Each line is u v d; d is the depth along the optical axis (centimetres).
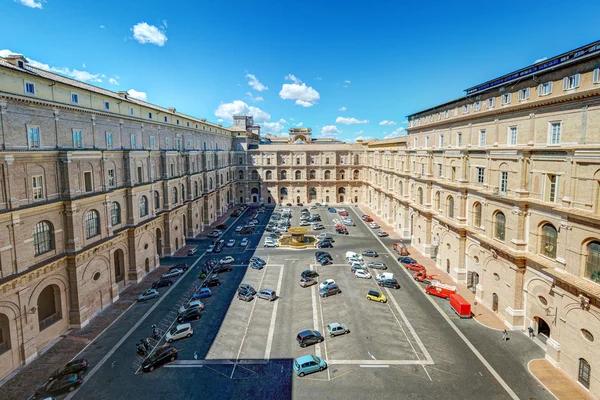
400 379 2998
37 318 3403
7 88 3103
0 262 3031
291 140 16400
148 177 5669
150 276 5475
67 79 4231
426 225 6303
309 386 2927
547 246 3425
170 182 6475
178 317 4041
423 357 3303
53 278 3619
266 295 4559
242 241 7262
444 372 3083
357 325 3894
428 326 3866
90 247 4019
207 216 8838
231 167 11744
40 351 3441
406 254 6391
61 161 3719
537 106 3597
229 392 2867
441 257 5669
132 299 4656
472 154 4775
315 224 8688
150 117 6009
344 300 4534
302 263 6028
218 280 5044
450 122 5603
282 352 3419
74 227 3809
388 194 8794
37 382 3019
